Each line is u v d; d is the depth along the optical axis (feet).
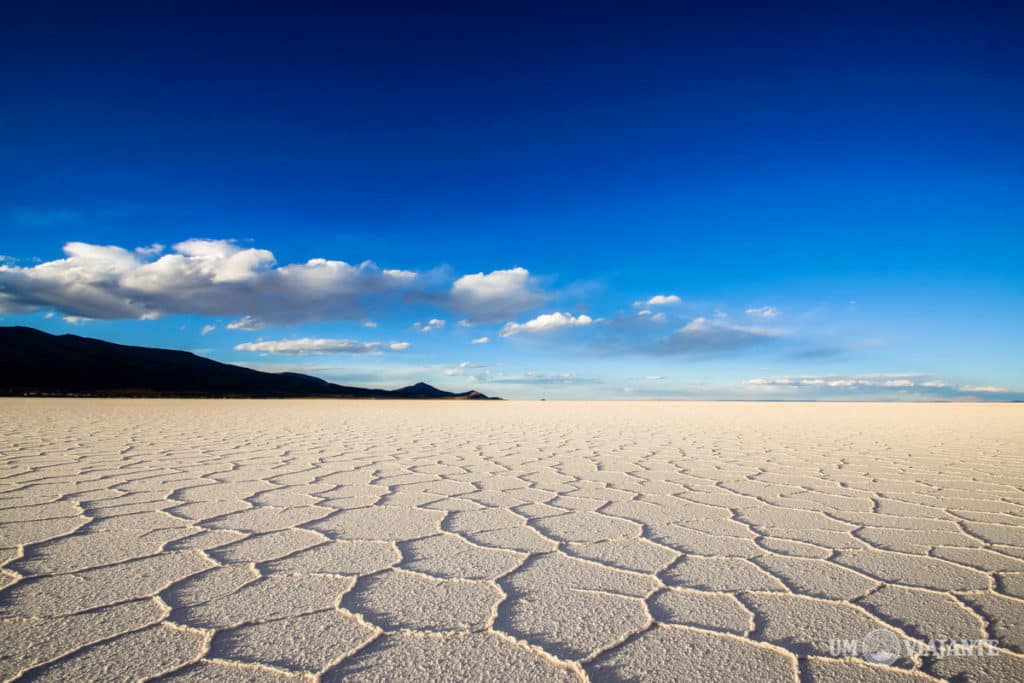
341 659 4.52
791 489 11.96
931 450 19.58
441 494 11.25
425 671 4.34
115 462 15.12
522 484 12.43
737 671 4.40
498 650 4.71
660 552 7.50
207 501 10.39
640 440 23.22
